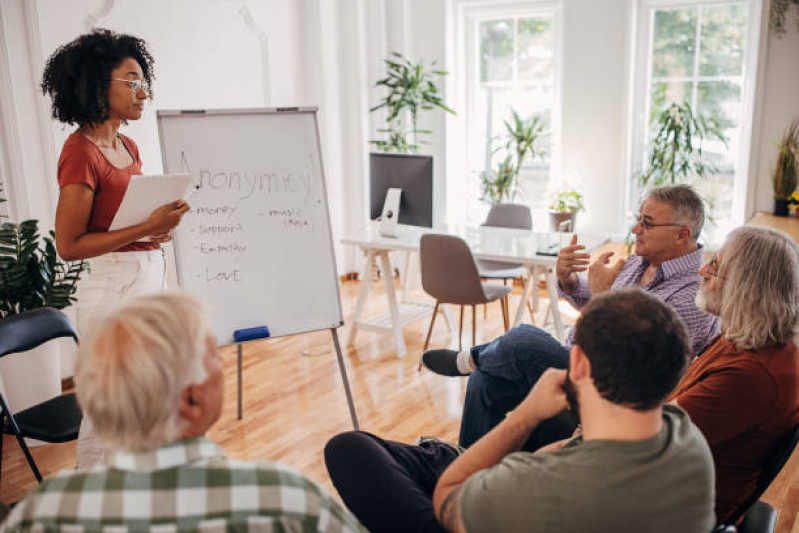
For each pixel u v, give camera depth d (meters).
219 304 2.76
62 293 3.22
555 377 1.26
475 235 4.46
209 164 2.76
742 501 1.60
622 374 1.05
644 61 5.56
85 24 3.93
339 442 1.63
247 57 5.11
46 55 3.72
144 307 1.01
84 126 2.37
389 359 4.27
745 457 1.56
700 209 2.23
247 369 4.12
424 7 6.04
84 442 2.33
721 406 1.52
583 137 5.75
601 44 5.53
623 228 5.79
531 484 1.08
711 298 1.67
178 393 0.97
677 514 1.07
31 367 3.29
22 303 3.18
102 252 2.26
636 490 1.04
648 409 1.07
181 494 0.96
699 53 5.40
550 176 6.12
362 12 5.79
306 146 2.90
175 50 4.51
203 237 2.75
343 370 2.96
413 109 5.71
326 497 1.06
